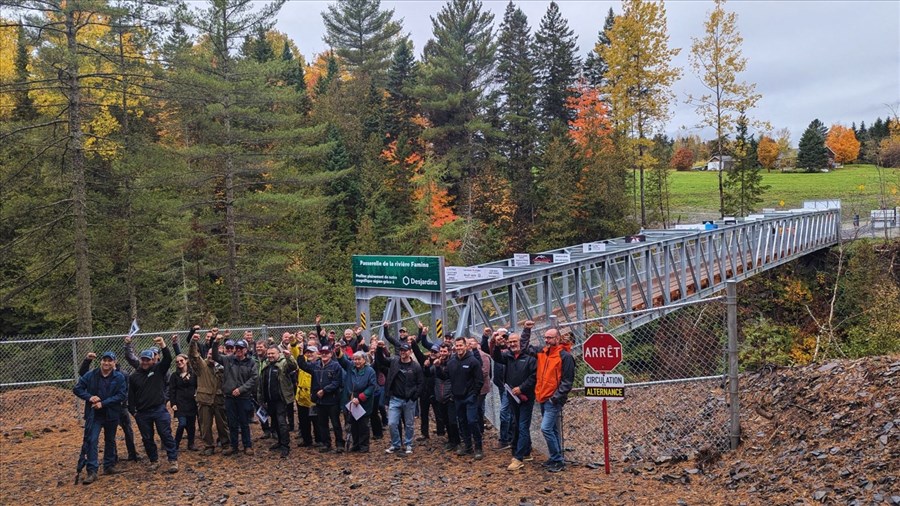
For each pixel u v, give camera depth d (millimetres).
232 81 23844
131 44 25875
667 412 10461
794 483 7285
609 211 36656
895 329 19938
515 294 15148
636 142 35969
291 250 27750
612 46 36062
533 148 43094
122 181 21812
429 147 44875
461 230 34781
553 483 8336
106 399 9688
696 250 22516
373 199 35844
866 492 6664
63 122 18484
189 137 33812
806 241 32156
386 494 8398
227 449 10906
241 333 19297
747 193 41188
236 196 27594
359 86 48375
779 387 9750
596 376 8641
